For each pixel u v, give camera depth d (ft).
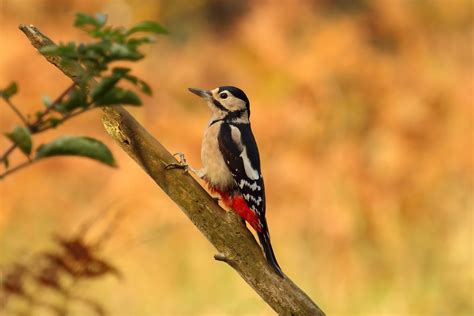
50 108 6.80
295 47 51.08
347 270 43.21
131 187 45.78
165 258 42.88
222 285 40.86
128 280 39.91
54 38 51.01
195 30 65.26
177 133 48.37
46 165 46.80
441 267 43.39
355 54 49.32
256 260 15.14
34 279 10.53
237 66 51.11
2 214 44.45
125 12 59.21
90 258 10.71
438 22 54.08
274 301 15.07
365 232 45.62
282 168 47.14
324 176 46.98
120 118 15.67
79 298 10.75
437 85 49.11
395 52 53.11
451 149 47.57
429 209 46.37
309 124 48.14
